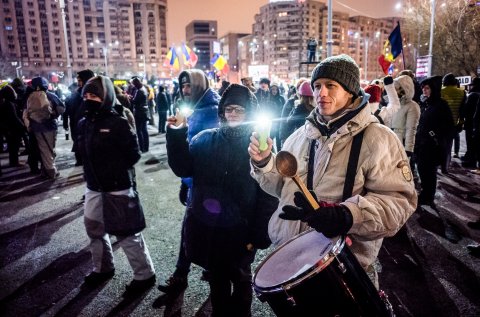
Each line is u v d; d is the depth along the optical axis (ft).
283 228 5.92
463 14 71.77
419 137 16.31
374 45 454.81
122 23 393.09
